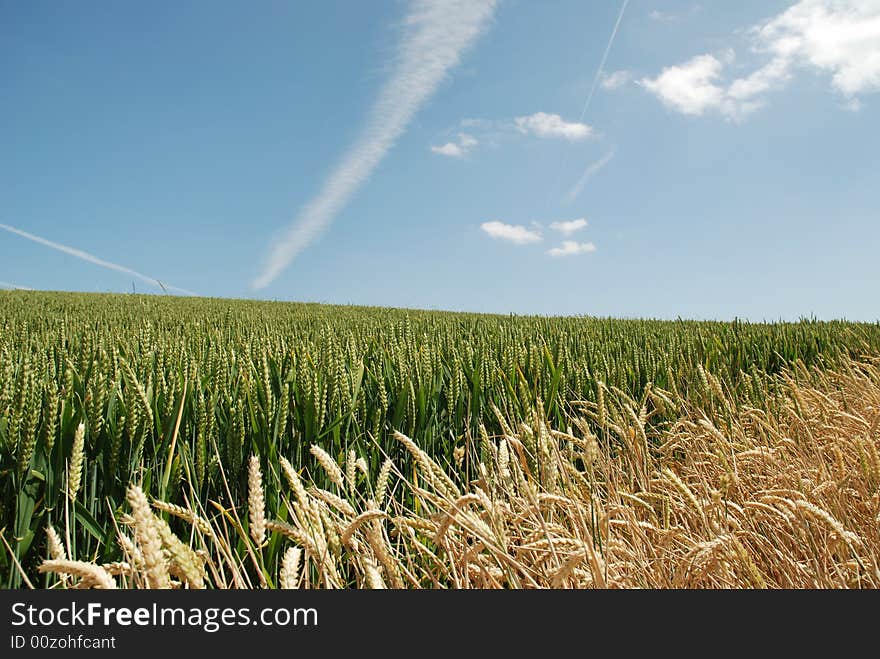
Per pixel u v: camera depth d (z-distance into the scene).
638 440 2.75
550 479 2.04
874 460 2.37
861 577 1.71
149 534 1.08
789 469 2.64
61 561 1.05
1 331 5.48
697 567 1.61
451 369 4.02
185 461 2.30
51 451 2.01
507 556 1.47
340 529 1.59
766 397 4.56
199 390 2.71
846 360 6.90
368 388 3.48
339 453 2.77
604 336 7.51
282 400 2.68
